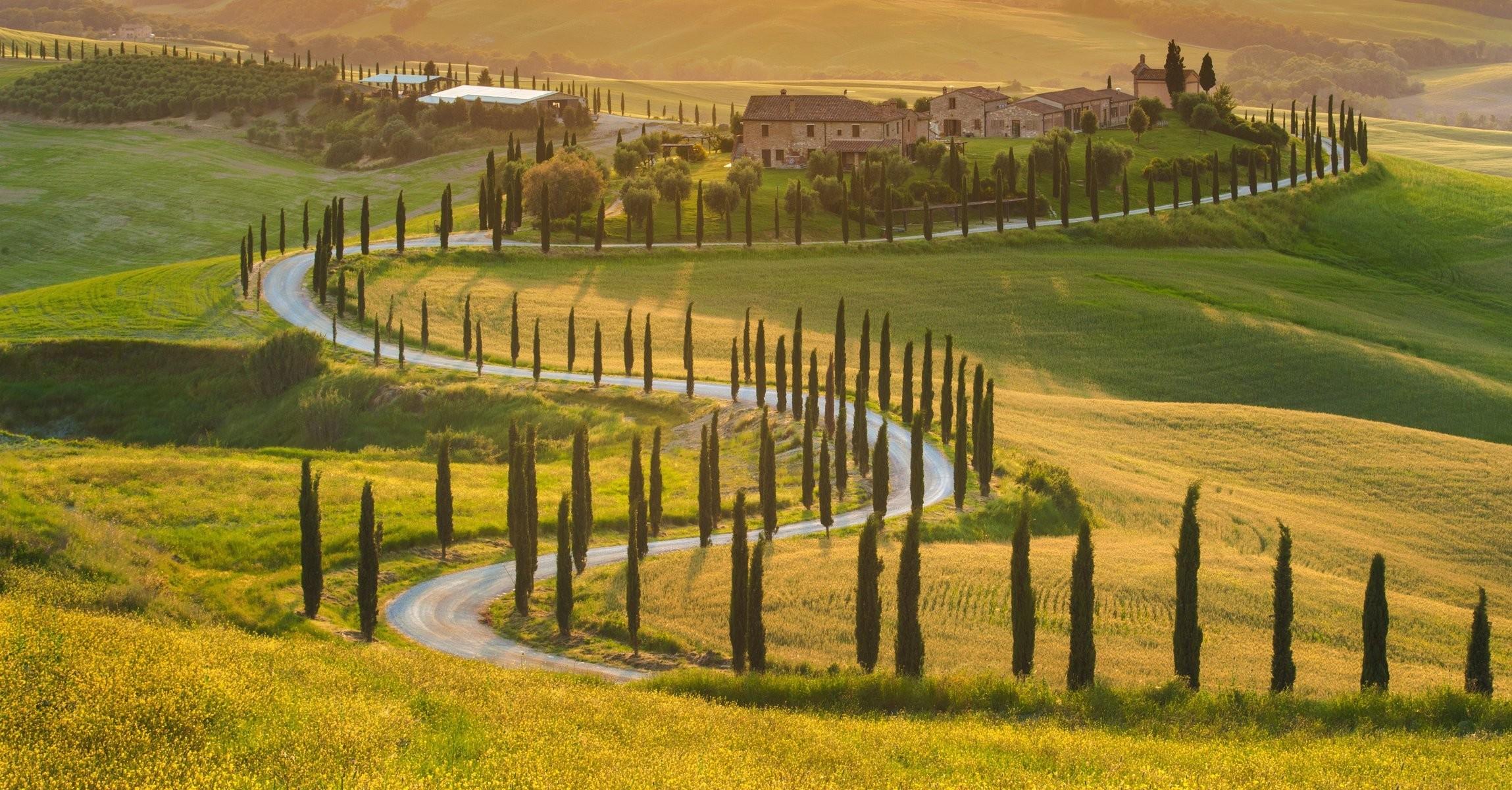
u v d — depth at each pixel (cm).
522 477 16612
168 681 8481
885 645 14550
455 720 8800
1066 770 8888
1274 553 19838
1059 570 17450
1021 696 11762
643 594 16900
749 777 7944
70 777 6819
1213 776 8731
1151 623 15475
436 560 18962
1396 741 10262
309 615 15775
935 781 8262
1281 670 12525
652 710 9988
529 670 12506
